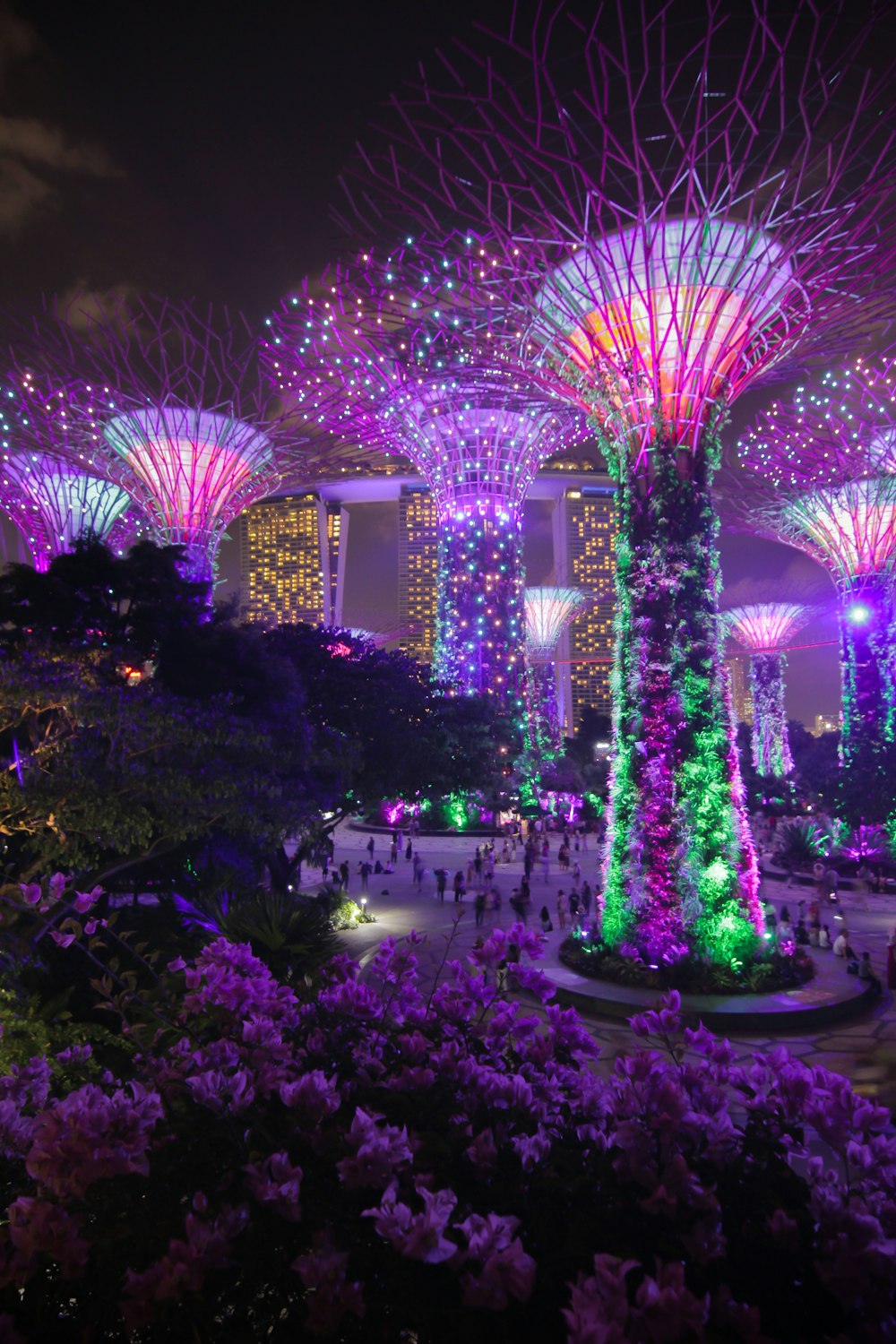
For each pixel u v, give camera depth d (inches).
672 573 715.4
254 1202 105.0
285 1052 135.3
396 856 1625.2
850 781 1434.5
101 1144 103.0
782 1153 108.7
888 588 1424.7
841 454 1251.2
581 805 2490.2
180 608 845.2
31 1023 363.9
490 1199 105.0
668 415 708.7
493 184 566.3
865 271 599.8
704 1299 83.0
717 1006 624.4
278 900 508.4
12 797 459.2
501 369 749.9
